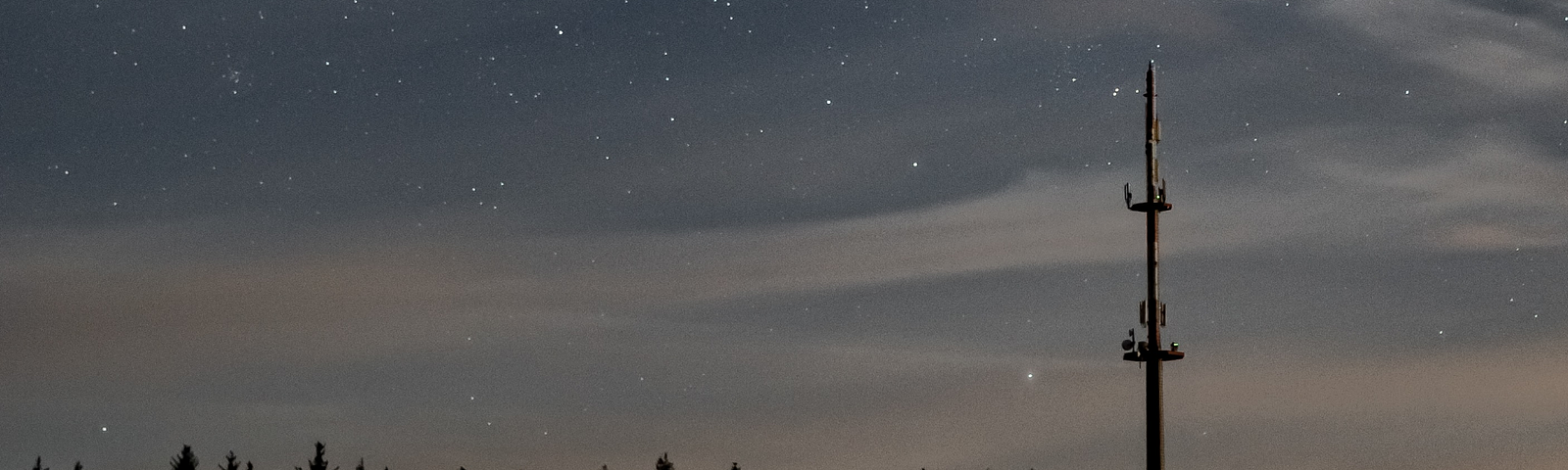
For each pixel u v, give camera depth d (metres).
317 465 28.58
